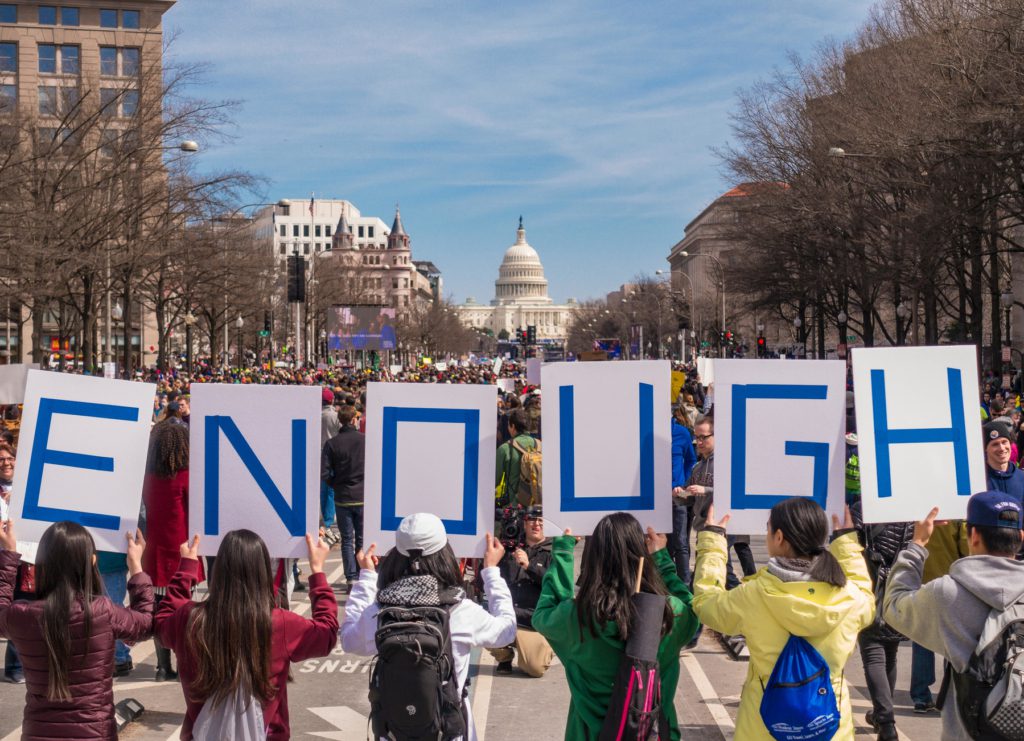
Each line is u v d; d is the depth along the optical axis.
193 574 5.32
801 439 6.00
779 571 4.71
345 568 12.68
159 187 36.88
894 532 7.54
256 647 4.74
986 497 4.72
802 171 43.12
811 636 4.69
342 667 9.67
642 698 4.66
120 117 40.06
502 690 8.85
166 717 8.08
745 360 5.99
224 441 6.00
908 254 38.28
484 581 5.56
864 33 41.50
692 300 105.56
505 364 69.81
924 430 5.99
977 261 41.94
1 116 32.69
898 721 7.91
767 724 4.68
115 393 6.00
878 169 36.12
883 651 7.27
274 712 4.94
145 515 8.48
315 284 76.38
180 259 41.59
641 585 4.86
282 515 6.01
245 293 52.38
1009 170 32.38
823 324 58.88
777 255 51.69
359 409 17.12
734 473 6.01
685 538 11.33
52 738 5.01
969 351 5.99
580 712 4.89
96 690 5.07
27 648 5.02
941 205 32.84
